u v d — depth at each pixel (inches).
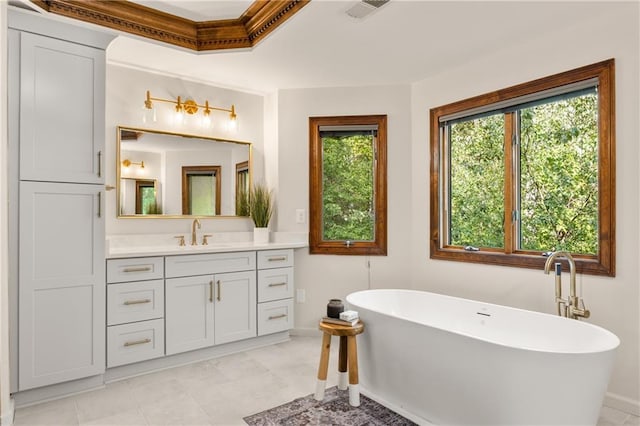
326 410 89.9
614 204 91.0
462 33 102.7
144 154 128.6
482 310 102.0
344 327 93.0
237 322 126.0
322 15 93.3
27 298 91.8
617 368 90.3
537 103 107.9
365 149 146.9
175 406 91.6
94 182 101.0
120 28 103.2
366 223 146.8
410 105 142.3
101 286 101.5
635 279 87.8
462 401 77.4
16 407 91.0
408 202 141.6
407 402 88.3
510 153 115.6
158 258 110.8
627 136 89.2
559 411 68.5
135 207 126.4
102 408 90.7
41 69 94.4
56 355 95.1
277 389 100.5
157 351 110.5
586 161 100.6
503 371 70.8
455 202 133.3
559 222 106.3
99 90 102.3
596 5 88.4
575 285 91.5
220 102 144.8
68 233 97.3
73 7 95.4
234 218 146.3
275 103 149.4
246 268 128.2
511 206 115.3
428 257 136.2
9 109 90.5
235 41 113.7
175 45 112.5
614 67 91.1
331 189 148.5
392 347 90.5
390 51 113.7
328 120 145.5
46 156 94.8
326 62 122.4
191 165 137.6
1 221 81.5
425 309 113.9
